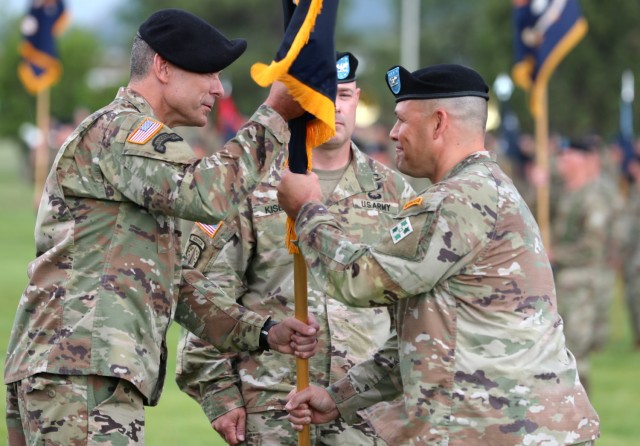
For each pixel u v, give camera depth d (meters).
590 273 22.97
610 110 71.44
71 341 9.72
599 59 71.38
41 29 45.84
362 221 11.66
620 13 70.69
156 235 10.04
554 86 71.38
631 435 18.56
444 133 9.73
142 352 9.87
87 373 9.66
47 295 9.86
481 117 9.80
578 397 9.41
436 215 9.20
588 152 23.36
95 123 9.95
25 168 94.62
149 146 9.69
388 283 9.21
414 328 9.40
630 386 23.53
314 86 9.52
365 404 10.35
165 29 10.06
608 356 28.08
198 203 9.53
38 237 10.11
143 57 10.13
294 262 10.38
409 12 93.56
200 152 47.53
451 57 109.81
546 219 25.88
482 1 102.25
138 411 9.92
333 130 9.77
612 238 27.44
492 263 9.31
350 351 11.34
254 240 11.52
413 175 10.01
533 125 70.06
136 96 10.15
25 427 10.11
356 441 11.13
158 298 10.02
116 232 9.89
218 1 102.12
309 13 9.44
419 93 9.73
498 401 9.18
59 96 91.56
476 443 9.18
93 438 9.69
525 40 26.91
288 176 9.89
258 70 9.39
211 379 11.52
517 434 9.13
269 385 11.31
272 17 103.56
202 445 16.88
